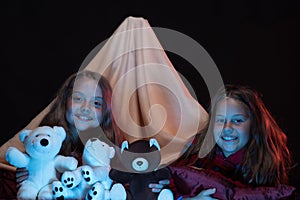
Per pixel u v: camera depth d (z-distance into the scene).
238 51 2.86
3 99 2.83
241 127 2.17
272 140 2.25
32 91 2.85
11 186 2.12
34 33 2.88
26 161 1.92
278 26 2.86
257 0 2.87
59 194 1.81
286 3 2.85
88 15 2.91
